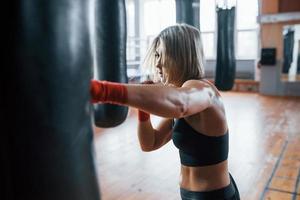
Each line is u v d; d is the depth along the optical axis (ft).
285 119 19.89
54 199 1.74
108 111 4.04
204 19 34.37
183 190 4.13
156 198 9.45
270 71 30.32
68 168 1.78
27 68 1.64
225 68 12.66
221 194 3.85
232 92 33.22
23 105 1.66
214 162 3.81
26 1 1.60
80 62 1.78
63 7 1.66
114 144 14.87
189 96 2.71
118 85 2.36
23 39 1.62
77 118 1.82
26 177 1.70
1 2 1.61
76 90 1.78
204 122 3.69
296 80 29.48
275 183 10.32
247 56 33.86
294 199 9.21
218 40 12.53
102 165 12.06
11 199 1.72
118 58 4.44
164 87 2.58
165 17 35.45
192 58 3.63
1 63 1.64
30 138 1.68
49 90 1.68
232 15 12.12
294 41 28.76
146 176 11.07
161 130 4.55
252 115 21.40
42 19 1.62
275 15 28.53
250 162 12.31
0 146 1.70
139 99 2.37
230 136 16.16
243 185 10.21
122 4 4.47
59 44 1.67
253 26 32.99
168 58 3.62
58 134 1.73
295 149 13.79
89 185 1.90
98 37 4.28
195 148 3.81
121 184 10.39
